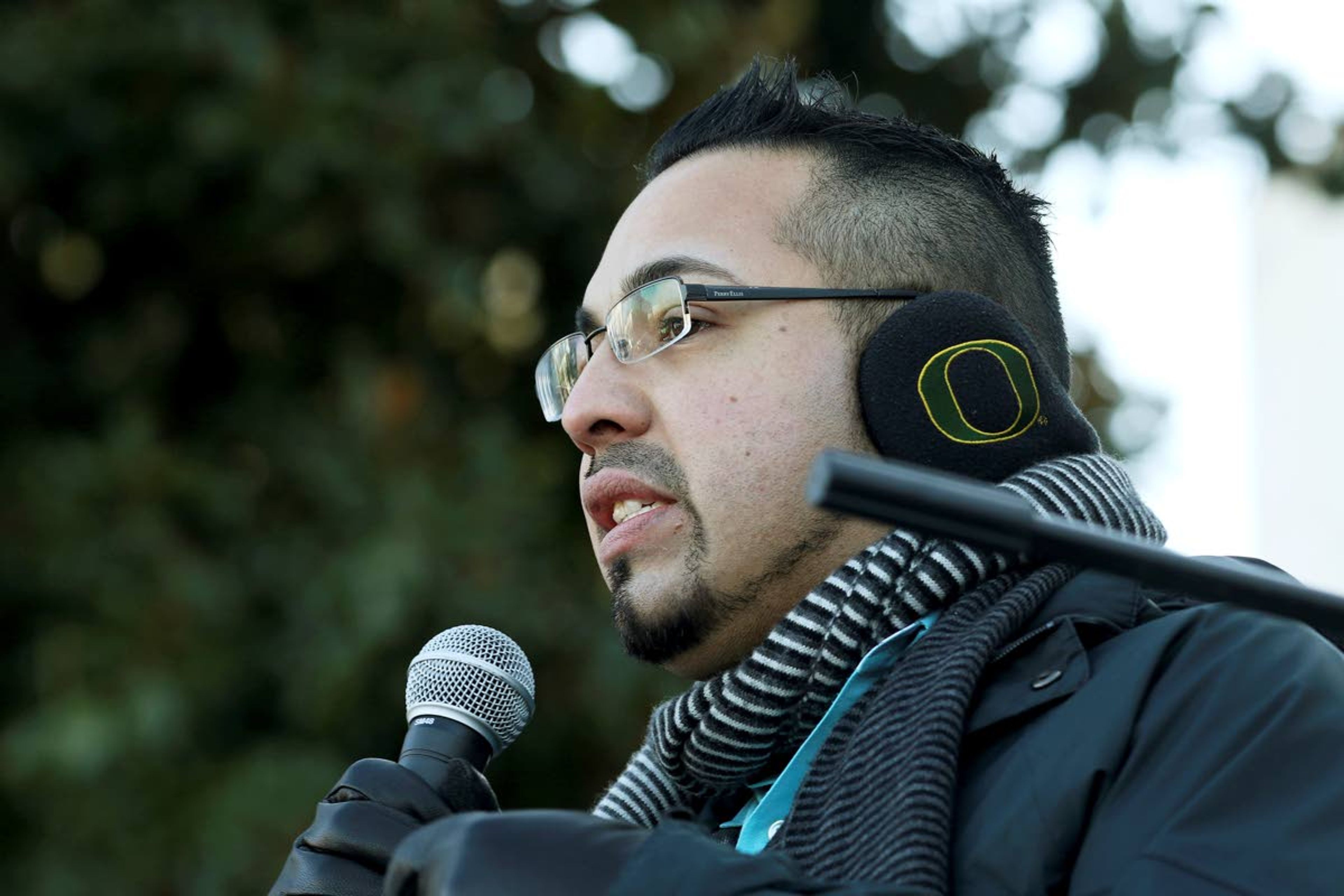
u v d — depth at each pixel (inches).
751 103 176.9
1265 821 112.3
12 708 393.1
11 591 394.0
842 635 145.0
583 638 385.1
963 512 101.6
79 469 398.0
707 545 157.6
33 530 393.4
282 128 382.0
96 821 363.9
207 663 378.3
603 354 166.1
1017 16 486.6
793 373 160.2
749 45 417.1
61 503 394.6
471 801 149.0
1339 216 534.6
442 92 392.8
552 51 422.3
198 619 382.3
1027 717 130.2
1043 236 180.1
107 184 400.8
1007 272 172.4
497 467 396.5
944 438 154.1
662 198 171.9
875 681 144.9
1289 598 109.0
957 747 128.3
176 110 391.2
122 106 394.6
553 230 420.2
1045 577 142.0
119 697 369.4
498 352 429.4
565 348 177.9
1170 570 107.0
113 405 419.8
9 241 423.5
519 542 389.1
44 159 404.5
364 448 400.5
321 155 381.7
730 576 157.5
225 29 385.4
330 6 402.0
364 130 388.8
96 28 389.1
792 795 147.2
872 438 158.9
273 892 142.1
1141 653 128.3
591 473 165.0
